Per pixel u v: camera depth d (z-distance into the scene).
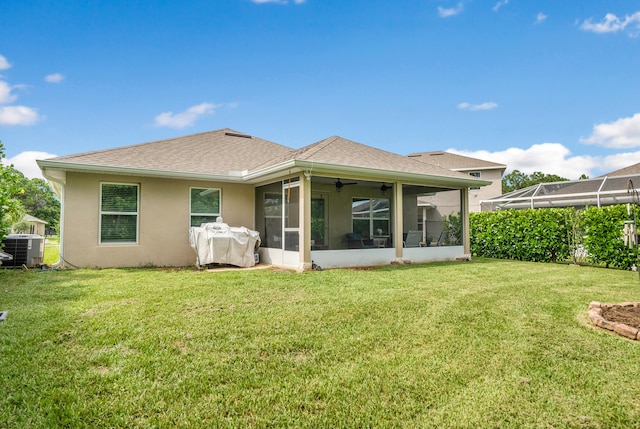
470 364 3.59
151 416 2.67
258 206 12.11
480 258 13.47
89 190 10.00
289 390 3.06
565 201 17.44
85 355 3.66
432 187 12.64
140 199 10.60
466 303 5.81
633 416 2.74
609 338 4.29
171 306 5.48
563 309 5.52
